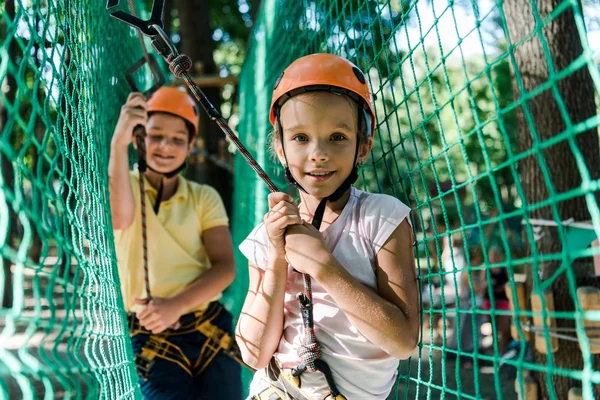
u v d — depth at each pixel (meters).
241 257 6.47
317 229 1.94
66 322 1.51
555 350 3.79
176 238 3.47
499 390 1.61
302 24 3.94
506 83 15.27
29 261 1.32
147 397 3.21
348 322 1.96
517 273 9.30
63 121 1.93
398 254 1.93
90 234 2.09
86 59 2.44
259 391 2.13
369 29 2.60
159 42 2.11
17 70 1.35
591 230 3.79
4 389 1.25
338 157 1.97
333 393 1.92
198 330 3.36
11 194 1.25
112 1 2.15
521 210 1.43
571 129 1.20
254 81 7.16
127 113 3.23
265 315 1.97
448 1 1.87
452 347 8.47
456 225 11.31
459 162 16.59
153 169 3.48
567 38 4.24
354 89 1.99
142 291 3.42
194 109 3.64
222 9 15.70
